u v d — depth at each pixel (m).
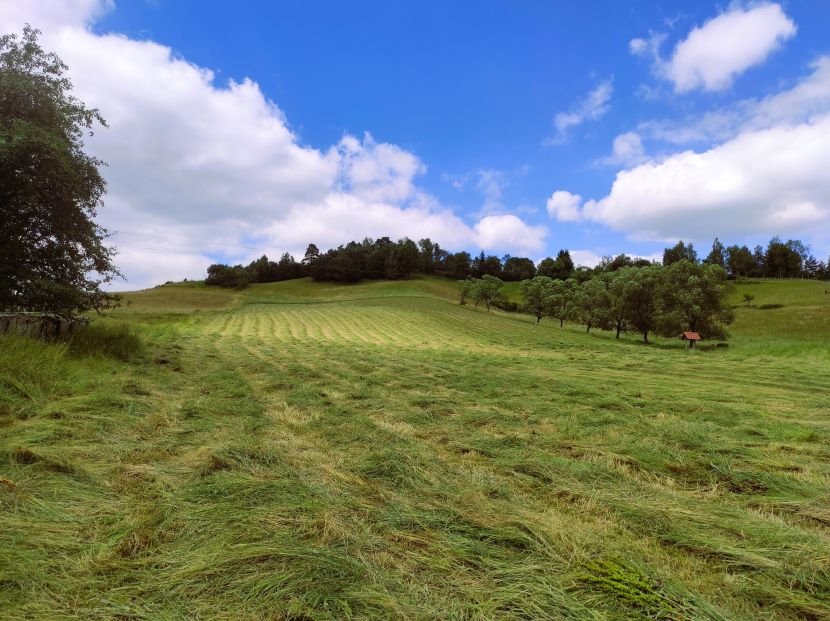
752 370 13.40
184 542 2.48
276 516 2.80
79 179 10.72
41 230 11.02
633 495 3.38
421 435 5.23
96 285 12.13
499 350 24.83
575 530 2.70
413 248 103.38
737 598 2.12
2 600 1.95
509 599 2.03
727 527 2.82
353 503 3.04
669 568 2.36
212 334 29.81
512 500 3.23
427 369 12.19
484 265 114.62
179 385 8.04
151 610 1.92
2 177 9.44
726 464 4.10
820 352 19.16
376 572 2.20
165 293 66.38
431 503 3.10
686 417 6.42
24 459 3.54
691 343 33.31
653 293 39.09
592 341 36.34
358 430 5.19
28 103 10.27
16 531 2.49
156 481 3.36
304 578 2.12
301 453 4.21
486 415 6.24
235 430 5.04
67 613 1.90
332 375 10.55
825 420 6.37
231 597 2.01
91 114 11.33
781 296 64.38
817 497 3.36
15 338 7.58
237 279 83.25
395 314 53.69
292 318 49.22
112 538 2.50
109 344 11.45
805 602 2.05
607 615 1.93
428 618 1.90
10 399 5.30
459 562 2.35
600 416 6.16
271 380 9.16
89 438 4.37
